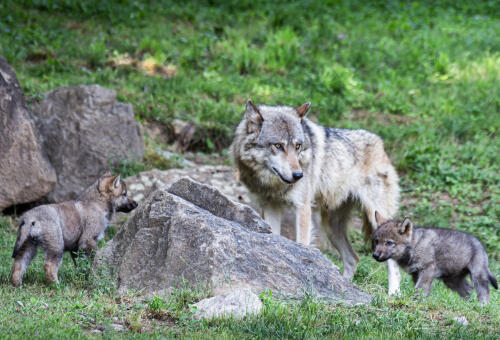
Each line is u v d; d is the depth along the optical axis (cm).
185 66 2206
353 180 1161
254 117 1014
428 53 2634
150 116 1775
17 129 1294
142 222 845
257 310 678
